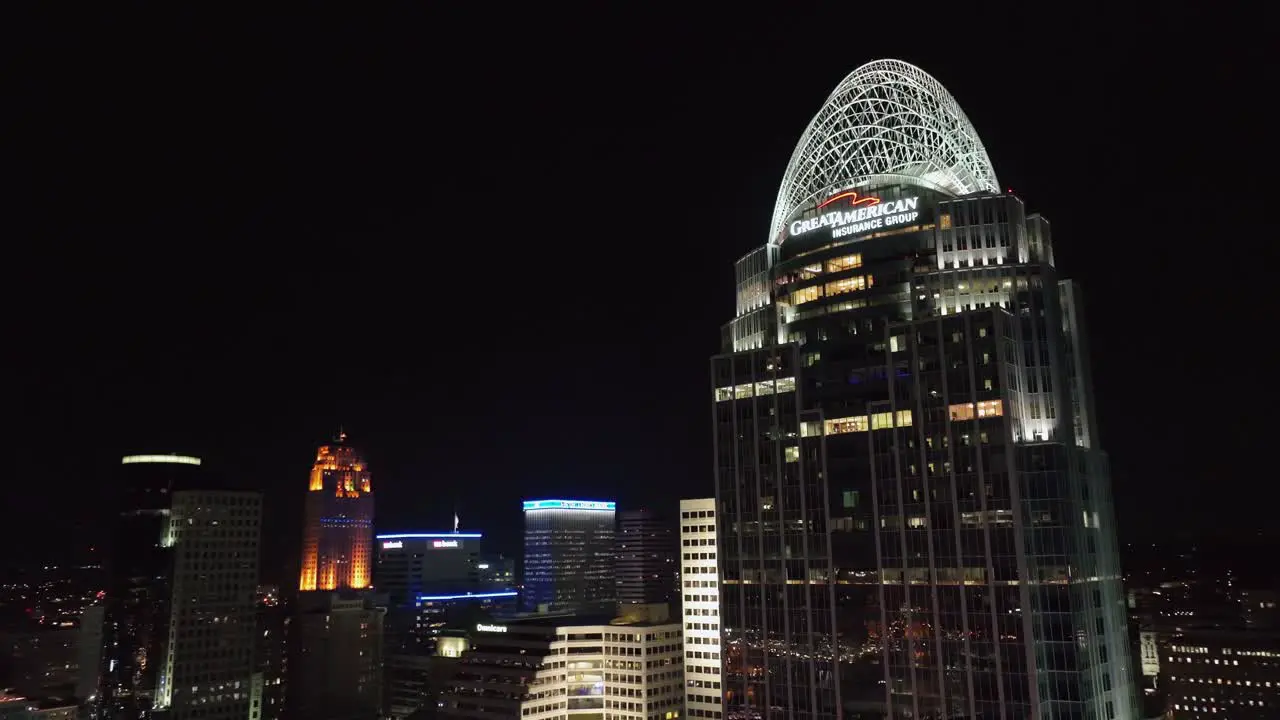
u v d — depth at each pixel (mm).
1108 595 184125
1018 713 166500
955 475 180875
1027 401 185625
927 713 175375
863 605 186625
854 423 196000
